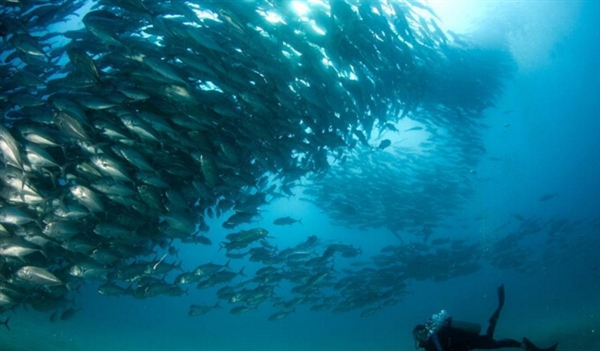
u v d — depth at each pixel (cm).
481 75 1912
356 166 2183
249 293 1133
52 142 707
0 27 726
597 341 1198
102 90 797
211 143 943
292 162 1151
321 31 923
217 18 866
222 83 819
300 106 1062
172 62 853
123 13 821
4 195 752
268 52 874
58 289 1023
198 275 1021
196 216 1088
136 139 847
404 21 1097
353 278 1742
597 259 3444
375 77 1206
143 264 970
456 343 523
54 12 818
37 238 738
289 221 1219
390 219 2564
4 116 831
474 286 3503
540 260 2988
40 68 862
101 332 2331
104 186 773
